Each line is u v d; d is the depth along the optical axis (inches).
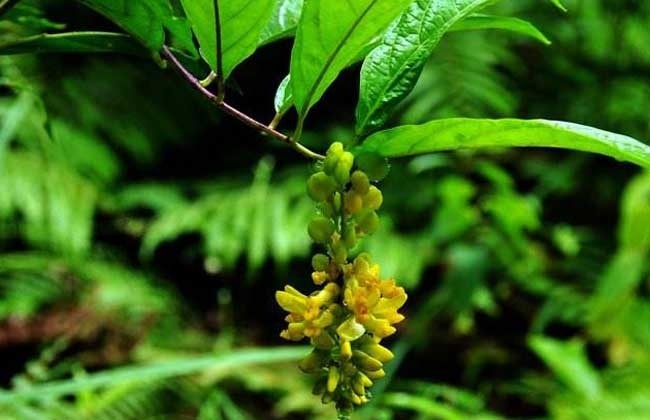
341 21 27.3
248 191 100.7
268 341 97.0
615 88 113.7
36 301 85.0
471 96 100.0
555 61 113.5
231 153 109.1
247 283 100.7
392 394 69.1
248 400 85.8
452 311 87.3
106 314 83.7
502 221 90.5
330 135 104.7
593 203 110.4
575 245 100.7
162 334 88.4
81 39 30.3
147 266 102.4
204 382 81.1
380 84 28.3
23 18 34.4
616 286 91.1
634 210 90.8
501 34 106.7
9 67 80.2
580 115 112.7
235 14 27.7
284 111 28.7
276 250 93.3
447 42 101.0
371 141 28.1
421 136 27.9
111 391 69.9
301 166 105.9
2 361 79.6
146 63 102.0
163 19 28.9
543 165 108.4
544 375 91.9
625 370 84.7
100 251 98.9
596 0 114.0
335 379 27.6
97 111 100.0
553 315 95.0
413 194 102.2
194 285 102.9
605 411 77.0
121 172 104.9
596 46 114.0
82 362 80.5
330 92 108.4
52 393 44.9
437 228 91.2
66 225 93.3
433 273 99.0
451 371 92.7
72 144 99.1
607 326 92.1
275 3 27.7
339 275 27.9
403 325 92.0
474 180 98.6
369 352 28.0
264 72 102.8
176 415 78.0
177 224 96.4
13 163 94.2
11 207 94.8
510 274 96.6
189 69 31.1
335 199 27.7
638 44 115.4
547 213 110.3
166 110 103.6
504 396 89.3
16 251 97.5
